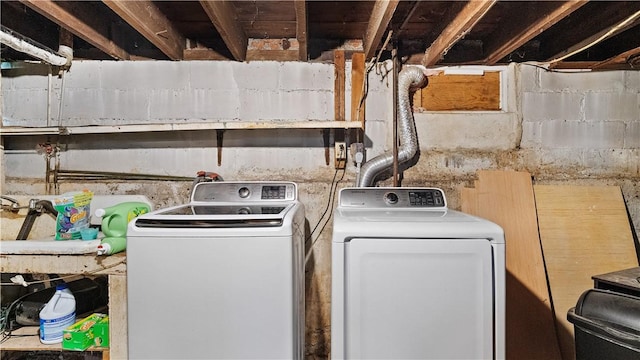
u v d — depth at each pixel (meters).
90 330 1.64
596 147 2.36
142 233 1.37
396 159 2.19
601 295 1.39
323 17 2.02
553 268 2.18
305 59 2.29
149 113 2.29
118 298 1.61
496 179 2.26
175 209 1.71
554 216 2.24
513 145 2.36
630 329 1.25
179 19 2.04
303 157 2.32
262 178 2.31
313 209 2.31
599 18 1.86
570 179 2.36
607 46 2.31
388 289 1.33
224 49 2.31
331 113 2.32
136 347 1.37
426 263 1.32
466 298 1.32
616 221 2.25
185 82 2.29
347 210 1.78
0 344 1.66
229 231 1.37
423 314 1.32
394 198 1.88
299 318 1.55
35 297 1.87
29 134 2.16
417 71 2.24
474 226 1.34
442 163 2.35
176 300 1.37
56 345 1.66
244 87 2.30
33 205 1.97
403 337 1.33
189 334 1.37
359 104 2.29
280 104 2.31
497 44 2.14
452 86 2.37
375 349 1.33
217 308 1.37
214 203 1.95
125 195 2.19
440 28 2.06
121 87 2.29
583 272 2.18
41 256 1.61
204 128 2.14
